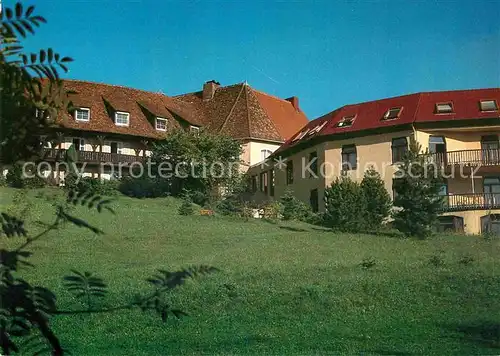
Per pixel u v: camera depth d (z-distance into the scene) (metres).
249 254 20.45
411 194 26.22
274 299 13.45
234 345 10.01
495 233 28.17
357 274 16.69
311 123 43.88
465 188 32.75
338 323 11.97
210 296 13.09
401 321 12.09
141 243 20.67
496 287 14.86
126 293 8.58
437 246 23.36
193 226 26.00
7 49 2.82
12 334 2.87
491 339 10.33
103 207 3.00
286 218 32.06
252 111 53.25
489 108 32.56
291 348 9.77
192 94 57.66
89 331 10.57
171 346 9.80
